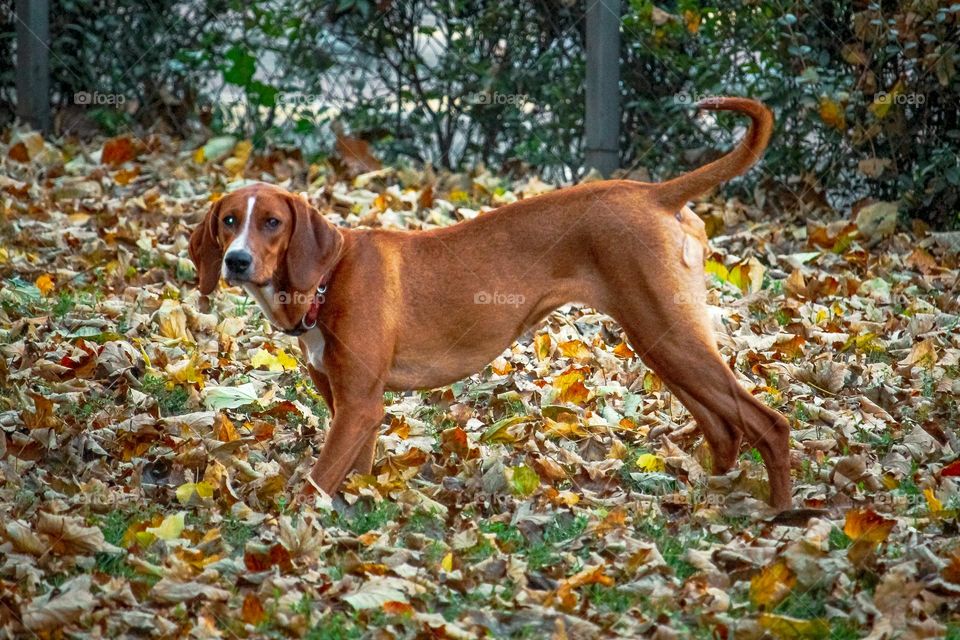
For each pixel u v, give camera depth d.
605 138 11.36
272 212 5.79
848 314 8.52
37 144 12.00
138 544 5.40
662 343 5.84
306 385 7.50
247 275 5.70
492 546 5.38
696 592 4.95
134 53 13.31
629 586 5.02
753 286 8.94
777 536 5.47
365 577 5.12
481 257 6.01
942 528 5.51
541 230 5.97
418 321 5.99
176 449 6.41
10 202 10.29
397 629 4.74
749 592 4.93
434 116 12.52
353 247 5.99
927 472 6.12
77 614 4.70
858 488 6.00
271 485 5.91
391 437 6.65
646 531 5.61
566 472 6.29
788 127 10.80
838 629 4.71
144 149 12.48
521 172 12.15
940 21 9.61
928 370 7.42
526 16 11.99
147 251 9.49
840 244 9.73
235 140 12.53
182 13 13.23
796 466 6.29
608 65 11.24
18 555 5.19
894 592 4.80
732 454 6.00
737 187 11.21
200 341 8.09
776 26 10.54
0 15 13.50
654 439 6.78
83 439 6.36
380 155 12.60
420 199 10.69
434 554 5.32
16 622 4.65
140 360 7.55
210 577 5.05
